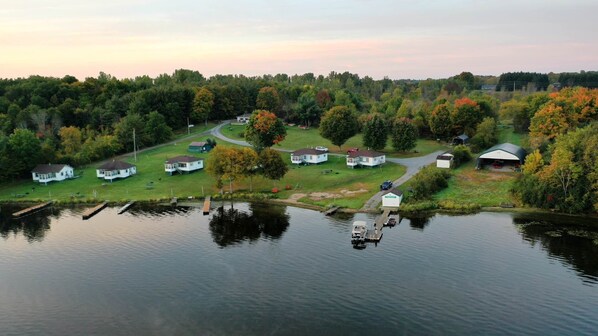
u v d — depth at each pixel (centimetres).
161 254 8256
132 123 17275
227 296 6638
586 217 9625
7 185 13475
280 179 13088
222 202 11638
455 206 10394
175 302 6519
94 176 14125
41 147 14538
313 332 5716
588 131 10150
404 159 14988
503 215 9919
